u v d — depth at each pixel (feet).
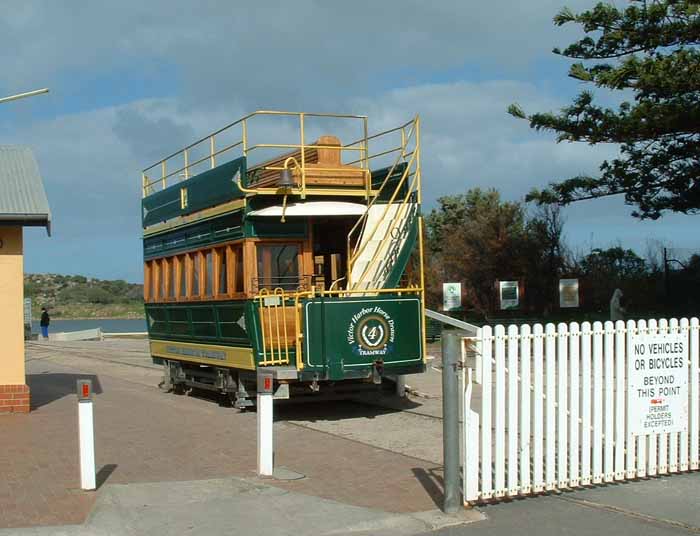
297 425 45.80
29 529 25.27
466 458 27.55
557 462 29.35
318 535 25.27
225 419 47.55
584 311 108.17
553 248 116.16
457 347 27.45
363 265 49.16
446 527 25.86
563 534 25.03
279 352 46.11
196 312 56.13
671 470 31.45
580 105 78.28
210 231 53.47
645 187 86.22
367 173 50.67
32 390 60.49
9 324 47.47
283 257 49.01
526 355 28.22
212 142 53.31
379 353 46.70
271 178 50.57
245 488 30.14
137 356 101.91
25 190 47.98
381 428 44.34
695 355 31.68
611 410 30.09
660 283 103.86
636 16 75.51
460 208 168.04
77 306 356.18
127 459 35.70
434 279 123.65
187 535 25.18
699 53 72.84
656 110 74.33
